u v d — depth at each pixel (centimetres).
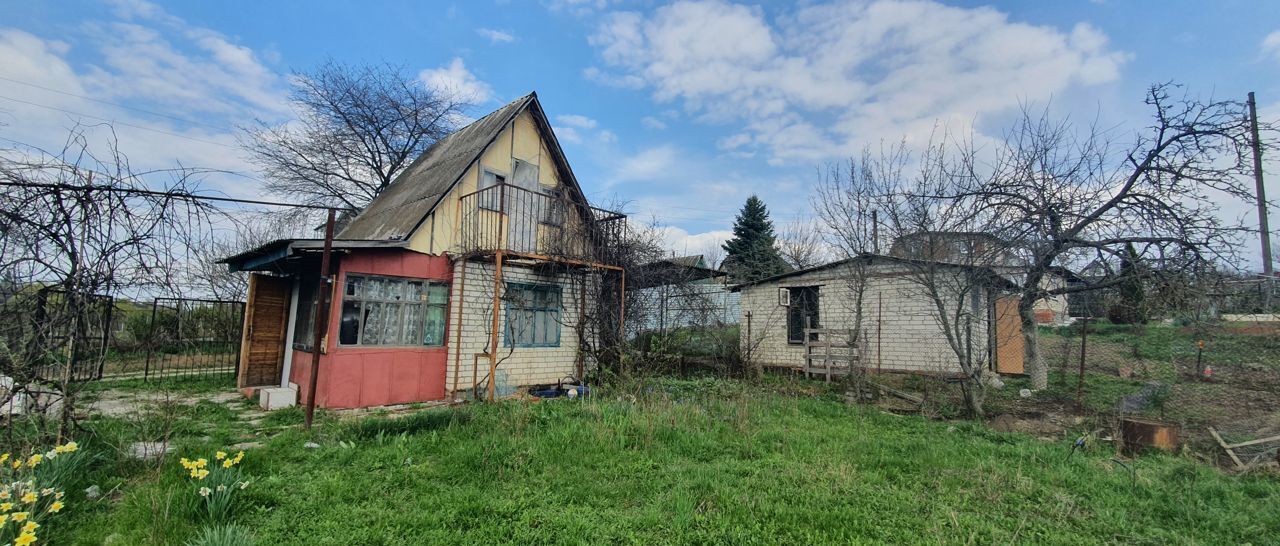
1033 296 998
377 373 897
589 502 452
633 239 1273
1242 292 809
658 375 1172
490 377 935
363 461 540
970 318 930
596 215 1244
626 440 627
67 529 380
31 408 493
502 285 1048
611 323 1189
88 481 454
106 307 536
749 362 1325
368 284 908
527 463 541
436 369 970
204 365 1272
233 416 780
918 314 1291
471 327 1010
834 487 495
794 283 1505
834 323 1432
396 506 436
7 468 423
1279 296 803
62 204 482
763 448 632
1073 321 1274
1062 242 869
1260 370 963
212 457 518
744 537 386
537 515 420
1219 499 500
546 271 1129
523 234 1122
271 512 418
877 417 847
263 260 937
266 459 537
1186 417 812
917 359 1282
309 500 437
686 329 1472
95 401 859
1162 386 948
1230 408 847
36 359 471
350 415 805
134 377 1140
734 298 1931
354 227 1220
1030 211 856
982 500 477
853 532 401
